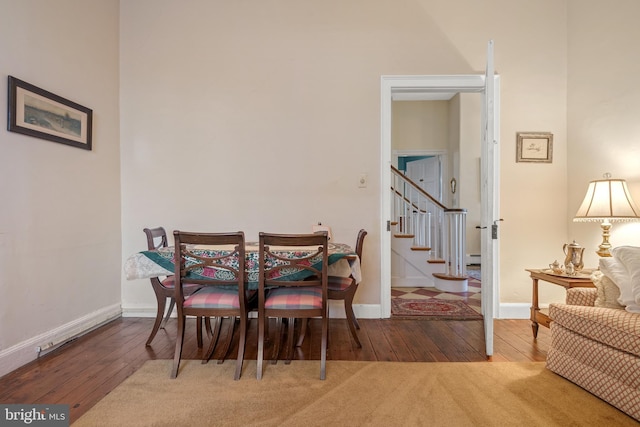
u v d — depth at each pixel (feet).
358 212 9.76
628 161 7.94
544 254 9.79
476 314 9.98
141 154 9.85
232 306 6.30
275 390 5.68
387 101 9.76
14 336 6.53
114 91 9.62
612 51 8.30
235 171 9.82
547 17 9.82
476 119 18.70
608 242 7.80
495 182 9.80
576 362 5.81
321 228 8.83
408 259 13.88
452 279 12.76
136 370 6.40
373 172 9.75
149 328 8.82
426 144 20.18
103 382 5.93
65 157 7.89
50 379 6.05
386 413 5.03
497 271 9.79
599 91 8.68
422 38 9.77
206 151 9.82
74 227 8.14
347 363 6.71
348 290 7.52
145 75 9.85
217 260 6.20
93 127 8.79
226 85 9.80
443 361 6.82
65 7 7.89
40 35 7.21
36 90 7.04
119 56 9.82
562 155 9.82
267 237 5.97
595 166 8.82
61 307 7.70
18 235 6.67
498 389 5.70
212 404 5.26
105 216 9.21
